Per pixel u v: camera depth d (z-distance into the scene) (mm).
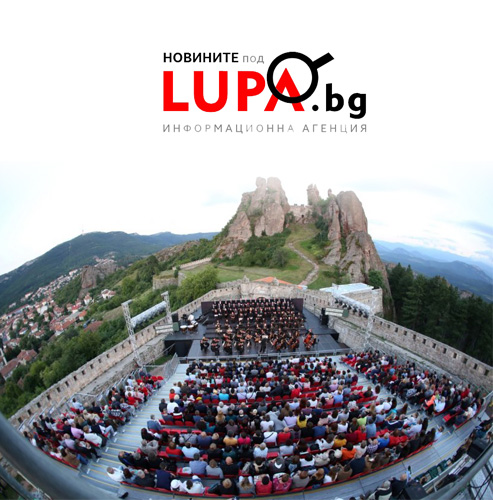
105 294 144500
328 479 11094
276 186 157375
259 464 11016
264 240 131875
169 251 190875
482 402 17484
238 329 32906
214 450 11867
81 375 23031
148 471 11766
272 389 17406
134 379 21172
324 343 32406
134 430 15461
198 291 72812
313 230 141875
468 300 68562
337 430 13070
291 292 54250
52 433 13430
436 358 26547
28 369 78312
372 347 29234
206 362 27859
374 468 11805
